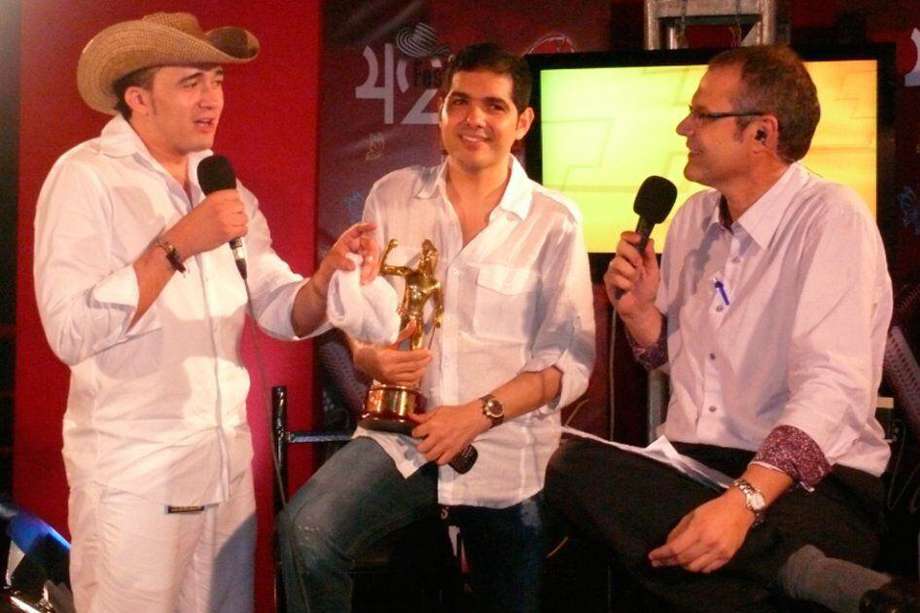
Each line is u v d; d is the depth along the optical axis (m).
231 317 2.84
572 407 4.24
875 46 3.72
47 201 2.68
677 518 2.40
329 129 4.22
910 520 3.99
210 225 2.57
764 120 2.63
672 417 2.75
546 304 3.01
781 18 3.88
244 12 4.13
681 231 2.88
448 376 2.96
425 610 3.13
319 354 4.13
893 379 4.05
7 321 4.36
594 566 3.60
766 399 2.60
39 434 4.08
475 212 3.05
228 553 2.88
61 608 3.29
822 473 2.37
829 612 2.31
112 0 4.08
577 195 3.93
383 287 2.72
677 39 3.91
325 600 2.78
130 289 2.53
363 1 4.21
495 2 4.21
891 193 3.76
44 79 4.07
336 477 2.83
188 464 2.72
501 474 2.97
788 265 2.60
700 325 2.71
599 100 3.88
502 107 2.98
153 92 2.74
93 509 2.68
